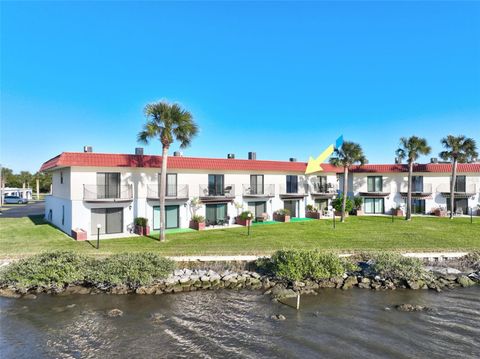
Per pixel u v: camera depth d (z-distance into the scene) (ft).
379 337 41.60
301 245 78.13
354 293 57.21
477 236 91.66
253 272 64.18
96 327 43.37
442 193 144.15
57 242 78.64
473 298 55.36
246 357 36.73
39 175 299.17
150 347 38.58
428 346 39.47
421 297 55.62
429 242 83.20
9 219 123.65
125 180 95.04
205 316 47.32
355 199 146.61
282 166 125.90
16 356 36.47
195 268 64.95
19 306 49.42
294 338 41.14
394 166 148.97
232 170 114.21
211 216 111.34
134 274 54.75
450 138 131.64
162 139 81.15
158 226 100.89
